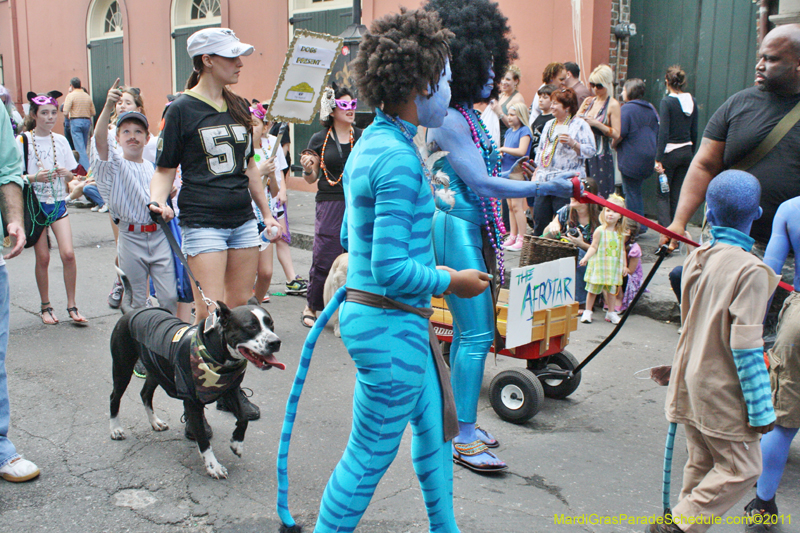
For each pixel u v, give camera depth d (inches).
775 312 150.7
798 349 120.0
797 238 126.9
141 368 190.9
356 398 96.0
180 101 157.2
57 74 732.7
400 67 90.6
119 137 187.5
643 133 312.7
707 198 110.9
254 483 136.9
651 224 131.1
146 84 625.6
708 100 337.4
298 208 451.8
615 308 260.1
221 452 149.3
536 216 281.3
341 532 95.6
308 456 148.8
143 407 172.6
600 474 144.0
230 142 160.2
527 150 304.5
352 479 94.8
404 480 139.9
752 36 316.8
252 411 166.7
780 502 134.6
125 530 120.3
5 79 805.9
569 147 269.0
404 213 88.4
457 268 140.6
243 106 165.5
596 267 247.9
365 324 92.1
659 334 241.3
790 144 144.9
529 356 174.2
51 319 240.5
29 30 758.5
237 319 128.8
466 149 131.6
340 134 231.6
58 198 233.6
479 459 142.6
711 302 106.1
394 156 89.0
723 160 156.9
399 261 87.7
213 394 134.5
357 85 95.2
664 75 350.3
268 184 261.4
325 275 236.2
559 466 147.1
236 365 133.6
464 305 141.8
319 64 192.2
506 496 134.3
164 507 127.6
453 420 101.2
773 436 123.6
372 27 93.6
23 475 134.3
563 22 344.8
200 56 156.7
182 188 161.2
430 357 99.0
